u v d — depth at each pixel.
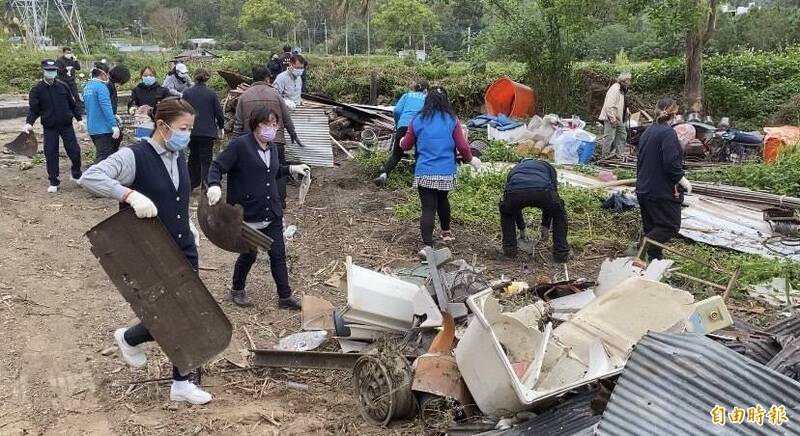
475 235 8.37
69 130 9.97
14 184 10.23
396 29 49.47
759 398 3.14
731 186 10.69
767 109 18.19
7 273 6.61
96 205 9.23
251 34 57.69
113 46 46.84
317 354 4.83
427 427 4.15
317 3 59.78
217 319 4.26
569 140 13.25
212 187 5.18
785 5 40.41
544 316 4.60
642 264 5.21
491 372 3.80
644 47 30.02
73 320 5.71
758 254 7.69
